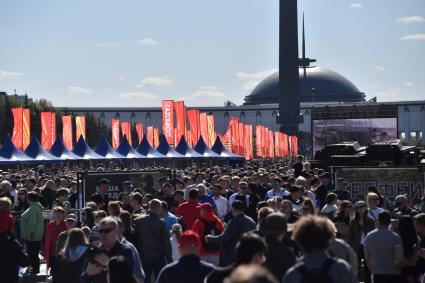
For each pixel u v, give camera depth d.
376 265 26.52
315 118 138.50
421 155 75.12
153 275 31.95
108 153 114.62
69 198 47.59
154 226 31.27
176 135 125.12
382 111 135.62
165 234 31.39
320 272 15.91
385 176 48.34
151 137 161.00
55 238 35.22
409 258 28.36
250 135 170.62
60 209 35.38
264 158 192.38
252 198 41.34
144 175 46.59
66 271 25.77
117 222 24.33
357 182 48.50
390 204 45.44
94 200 41.34
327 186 46.03
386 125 136.00
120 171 46.06
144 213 35.56
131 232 31.30
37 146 108.06
